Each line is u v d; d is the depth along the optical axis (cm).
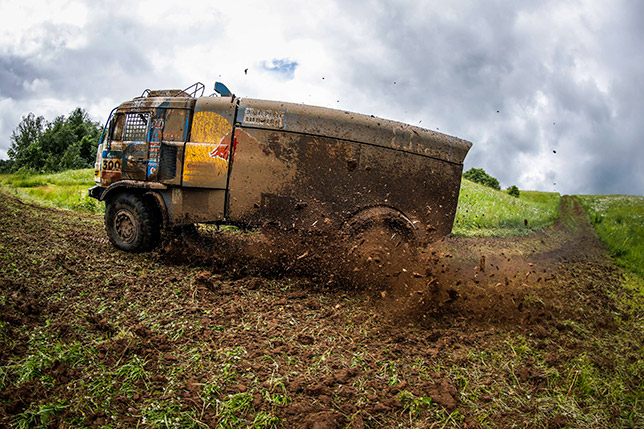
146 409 313
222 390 344
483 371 430
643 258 1216
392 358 434
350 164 666
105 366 361
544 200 3472
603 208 2784
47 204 1356
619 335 568
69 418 297
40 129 6212
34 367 338
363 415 333
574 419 359
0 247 613
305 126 666
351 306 564
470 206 1827
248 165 675
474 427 334
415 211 698
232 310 506
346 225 656
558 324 568
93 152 5222
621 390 407
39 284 512
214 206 688
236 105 680
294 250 658
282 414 323
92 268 610
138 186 718
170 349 403
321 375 383
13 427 279
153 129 724
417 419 339
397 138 682
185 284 579
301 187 669
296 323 492
